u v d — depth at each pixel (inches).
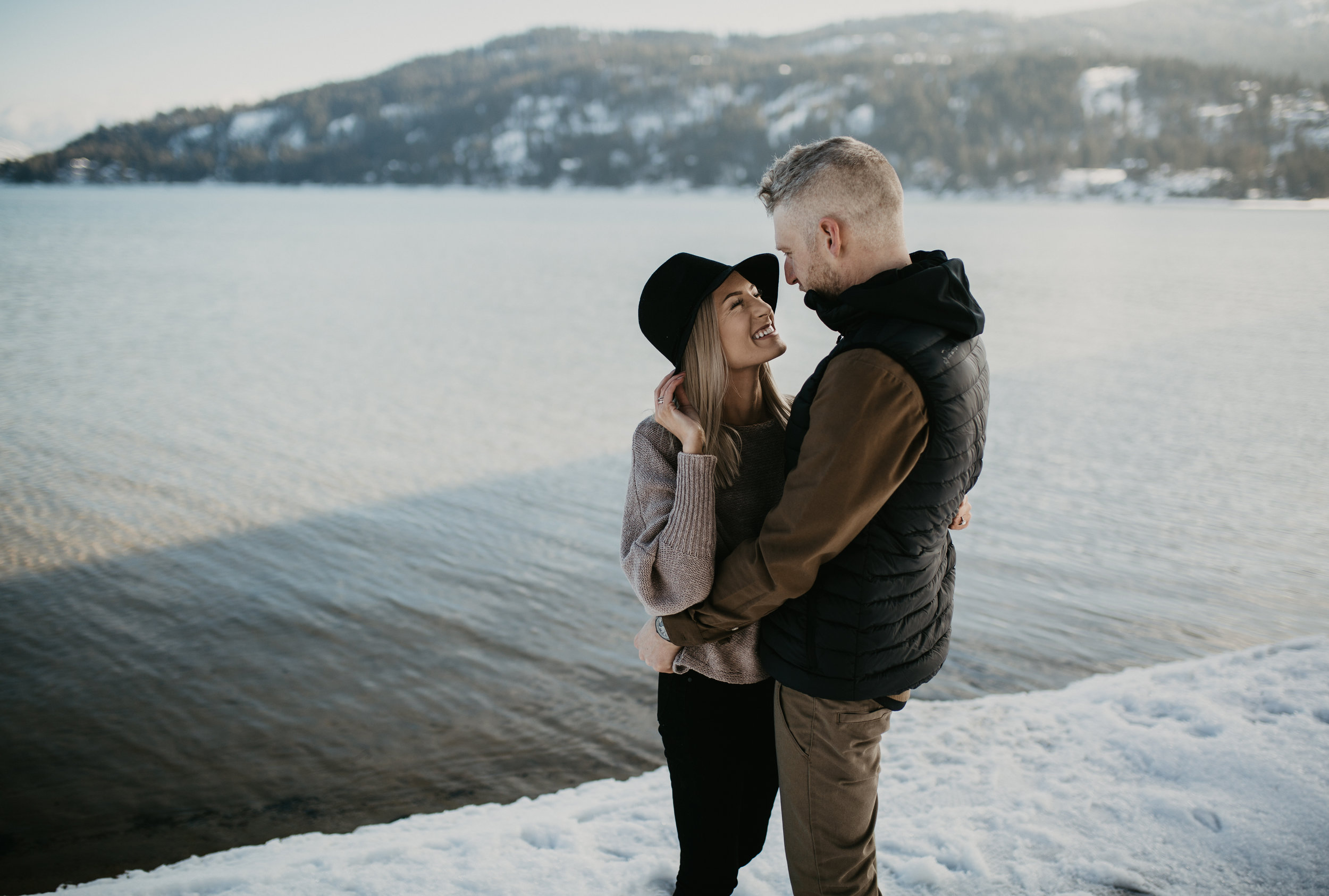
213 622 237.3
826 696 53.8
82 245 1884.8
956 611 245.9
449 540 301.1
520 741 178.2
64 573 270.4
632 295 1096.8
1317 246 2086.6
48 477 370.9
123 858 141.9
